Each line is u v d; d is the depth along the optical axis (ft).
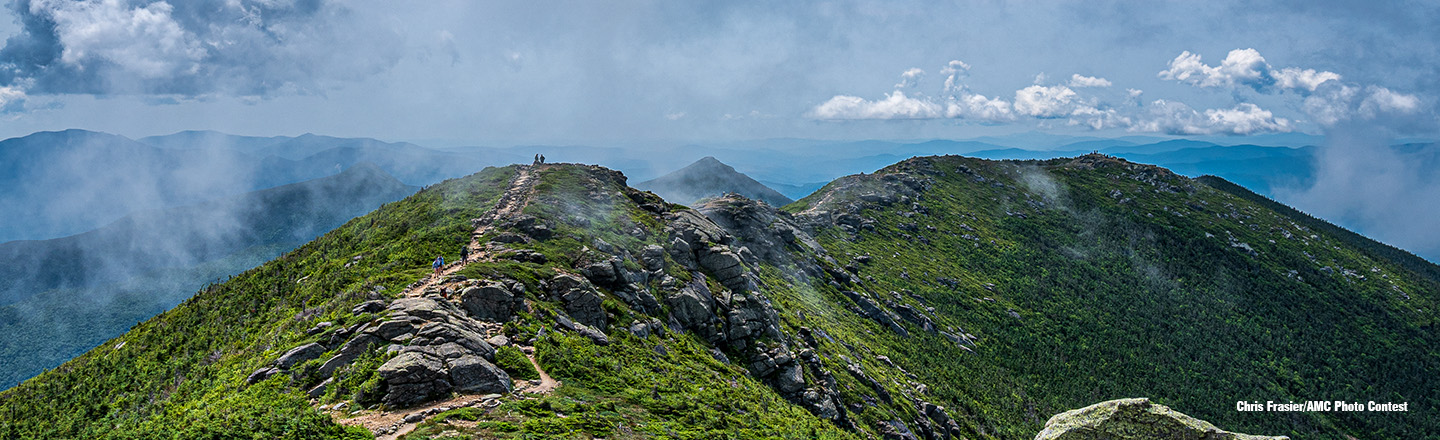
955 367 458.50
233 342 197.47
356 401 137.90
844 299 504.84
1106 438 93.15
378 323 166.40
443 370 145.69
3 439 152.87
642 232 338.95
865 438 253.85
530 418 135.33
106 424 151.74
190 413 140.67
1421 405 620.08
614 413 152.76
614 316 234.17
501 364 163.43
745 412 192.03
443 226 305.12
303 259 289.53
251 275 275.18
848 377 307.99
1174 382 572.92
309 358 162.09
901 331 495.82
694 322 268.41
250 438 114.11
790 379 258.16
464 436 120.67
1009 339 588.09
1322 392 613.52
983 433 352.28
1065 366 552.41
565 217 328.70
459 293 202.90
